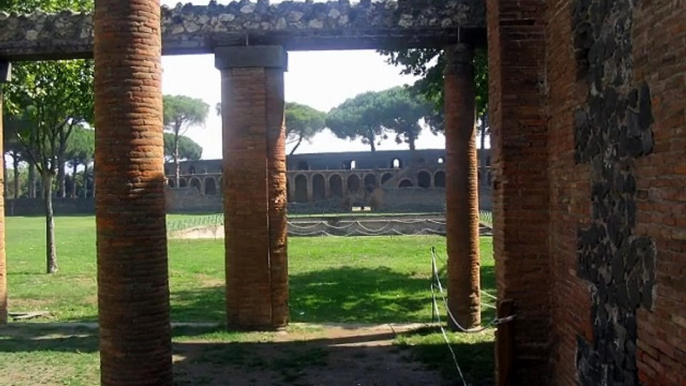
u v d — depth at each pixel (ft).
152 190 22.07
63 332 40.57
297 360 33.50
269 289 39.75
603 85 17.81
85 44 39.86
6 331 40.98
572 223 20.72
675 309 13.76
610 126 17.33
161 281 22.36
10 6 54.49
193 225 128.88
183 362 33.19
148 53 22.04
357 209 200.03
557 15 21.90
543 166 23.39
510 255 23.45
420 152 214.28
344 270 72.33
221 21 38.96
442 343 36.27
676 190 13.62
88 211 202.28
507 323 23.32
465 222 39.73
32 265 76.89
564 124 21.36
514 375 23.34
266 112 39.37
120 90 21.59
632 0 15.75
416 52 55.31
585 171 19.43
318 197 220.64
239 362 33.14
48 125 71.15
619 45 16.63
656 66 14.48
